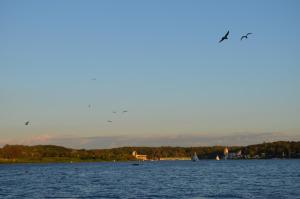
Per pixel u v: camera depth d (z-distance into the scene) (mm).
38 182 126688
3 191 95625
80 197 82875
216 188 98438
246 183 111000
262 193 84938
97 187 105312
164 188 100688
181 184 112250
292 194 81875
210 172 181375
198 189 96875
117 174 175750
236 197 79750
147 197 82125
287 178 126875
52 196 84688
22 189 101062
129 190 96438
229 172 177250
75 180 135375
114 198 80938
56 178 148500
